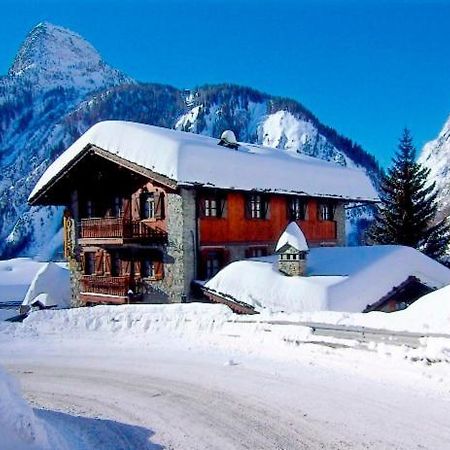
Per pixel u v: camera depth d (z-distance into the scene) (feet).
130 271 83.35
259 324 43.86
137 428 25.88
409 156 130.31
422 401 27.22
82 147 83.61
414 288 74.43
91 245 86.33
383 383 30.30
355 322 40.29
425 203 128.77
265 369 35.01
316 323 40.40
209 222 77.20
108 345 45.85
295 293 64.54
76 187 93.71
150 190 78.89
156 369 37.06
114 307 56.08
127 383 34.09
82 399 31.22
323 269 71.97
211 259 77.82
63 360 41.50
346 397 28.63
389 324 38.29
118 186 84.79
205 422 26.40
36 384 34.94
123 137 79.56
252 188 79.61
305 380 32.07
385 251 75.97
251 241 83.15
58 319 54.54
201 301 74.02
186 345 43.45
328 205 100.17
